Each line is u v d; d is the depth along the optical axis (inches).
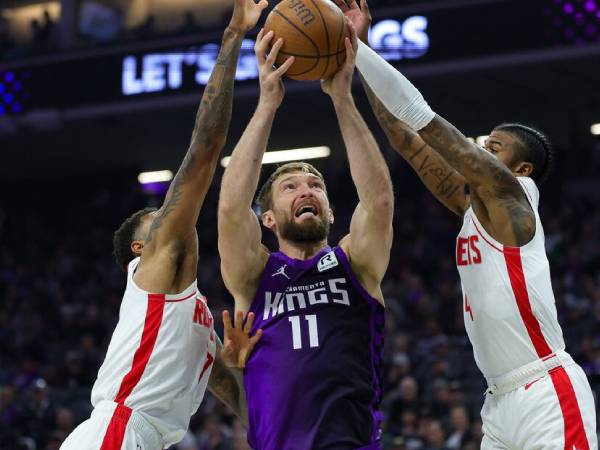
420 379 568.4
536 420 198.1
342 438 191.3
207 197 971.3
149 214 231.9
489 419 207.8
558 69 836.6
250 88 847.7
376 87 201.0
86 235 1027.3
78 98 916.0
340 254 205.2
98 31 991.6
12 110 934.4
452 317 672.4
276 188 212.1
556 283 678.5
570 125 979.3
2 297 945.5
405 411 520.4
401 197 926.4
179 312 205.9
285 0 207.6
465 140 201.0
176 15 994.7
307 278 203.6
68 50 922.1
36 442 573.0
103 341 800.3
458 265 212.8
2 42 991.0
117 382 201.6
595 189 889.5
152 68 892.0
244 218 200.8
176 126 978.1
